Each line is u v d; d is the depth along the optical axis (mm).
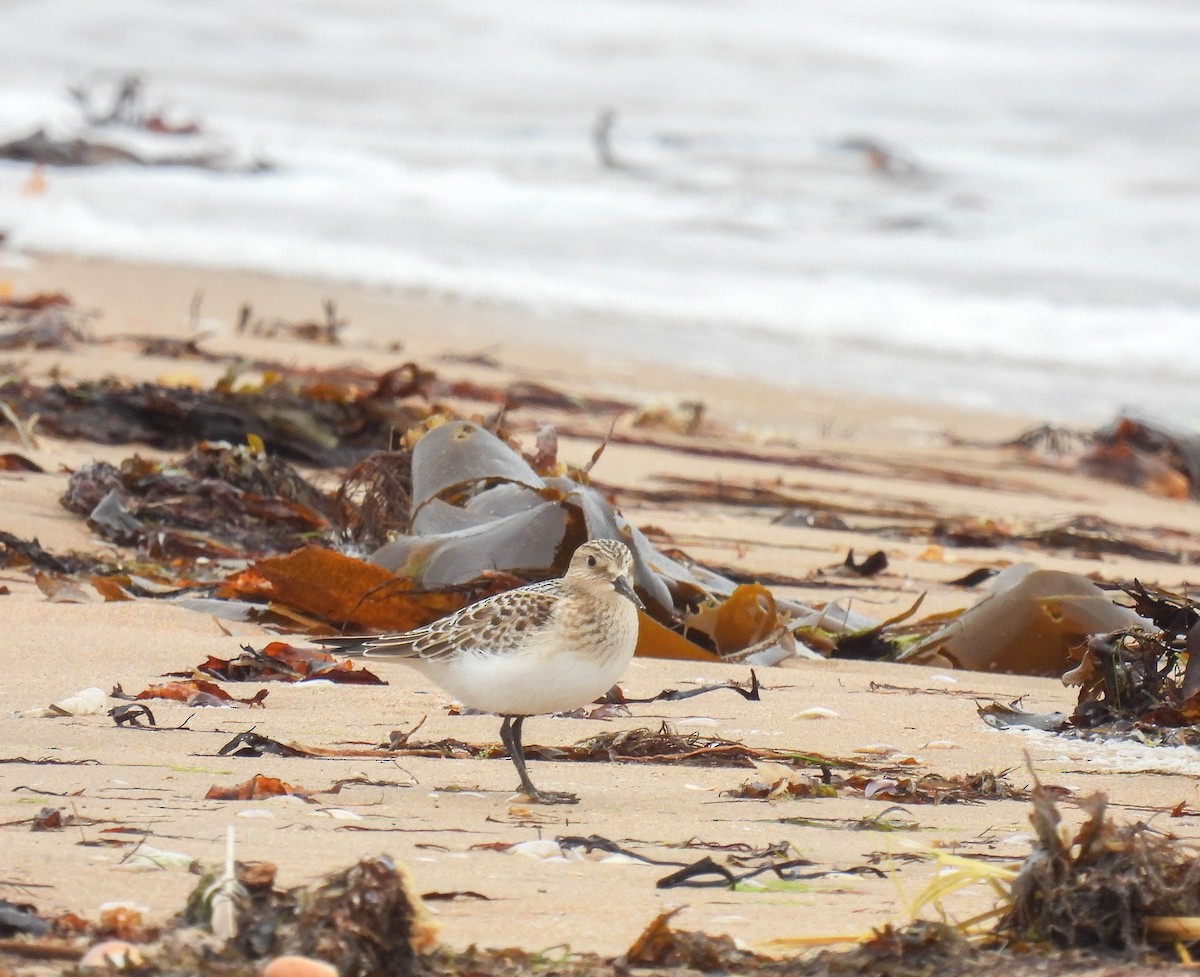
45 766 18438
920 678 27109
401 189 119938
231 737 20547
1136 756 21328
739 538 41469
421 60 165750
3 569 30734
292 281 87500
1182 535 50250
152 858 14320
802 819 17516
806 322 89125
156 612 27984
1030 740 22234
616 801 18188
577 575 19047
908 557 41312
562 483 31016
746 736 22078
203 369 59406
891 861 15656
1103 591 29500
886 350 85125
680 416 60656
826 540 42500
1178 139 146125
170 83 153750
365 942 11469
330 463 43781
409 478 33438
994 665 28516
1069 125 150875
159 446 44344
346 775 18859
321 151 131625
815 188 127312
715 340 83812
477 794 18328
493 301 88125
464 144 140000
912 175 132125
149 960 11438
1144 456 61656
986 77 165000
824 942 12602
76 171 114188
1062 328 90312
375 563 28484
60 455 41781
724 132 145875
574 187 124875
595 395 66375
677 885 14641
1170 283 100000
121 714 21203
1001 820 17656
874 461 59219
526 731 21891
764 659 27797
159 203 105312
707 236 109625
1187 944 12234
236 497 35188
